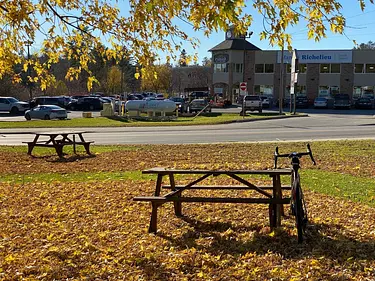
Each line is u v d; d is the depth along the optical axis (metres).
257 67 64.06
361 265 4.58
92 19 6.06
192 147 16.08
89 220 6.57
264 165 11.66
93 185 9.33
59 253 5.11
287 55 62.31
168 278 4.37
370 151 14.23
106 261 4.85
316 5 5.09
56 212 7.07
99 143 18.64
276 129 24.97
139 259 4.85
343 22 5.19
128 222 6.43
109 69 75.06
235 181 9.38
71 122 31.97
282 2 5.09
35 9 6.00
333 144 16.20
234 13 4.22
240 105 60.66
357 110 51.38
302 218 5.49
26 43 6.25
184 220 6.49
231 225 6.19
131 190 8.67
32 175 10.98
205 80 94.31
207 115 40.38
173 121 33.44
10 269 4.66
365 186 8.65
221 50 65.06
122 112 40.47
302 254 4.96
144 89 93.69
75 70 6.60
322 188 8.49
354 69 61.00
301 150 14.60
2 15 5.99
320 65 61.75
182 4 4.67
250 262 4.75
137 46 6.09
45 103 52.59
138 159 13.41
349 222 6.14
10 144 18.36
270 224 5.93
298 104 56.19
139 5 5.37
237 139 19.59
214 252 5.12
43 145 14.74
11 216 6.88
